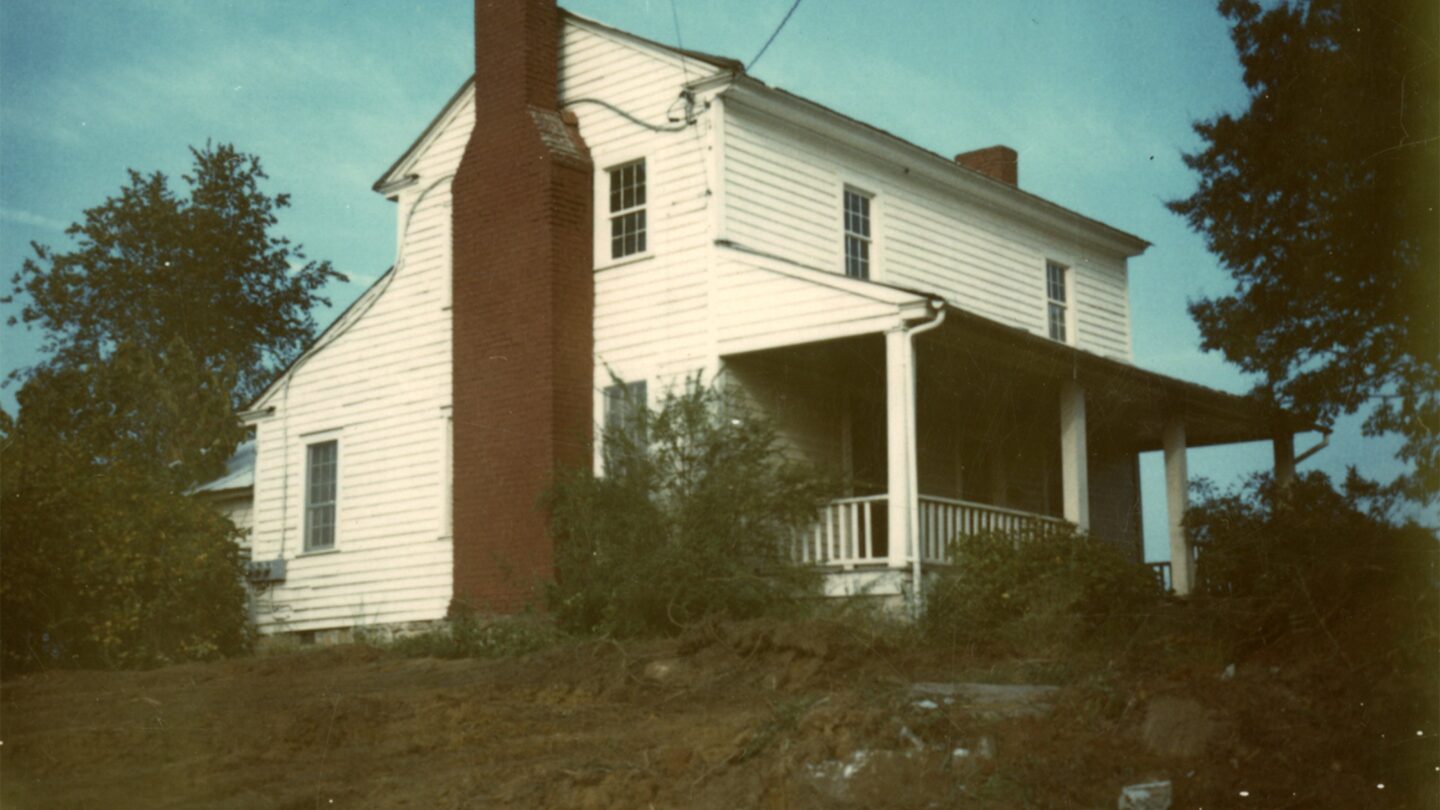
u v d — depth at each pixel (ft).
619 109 66.33
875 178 71.51
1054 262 84.53
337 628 72.64
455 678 43.24
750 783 24.53
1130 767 23.61
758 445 54.60
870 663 38.14
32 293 122.01
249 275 130.00
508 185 65.92
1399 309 54.24
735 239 62.49
